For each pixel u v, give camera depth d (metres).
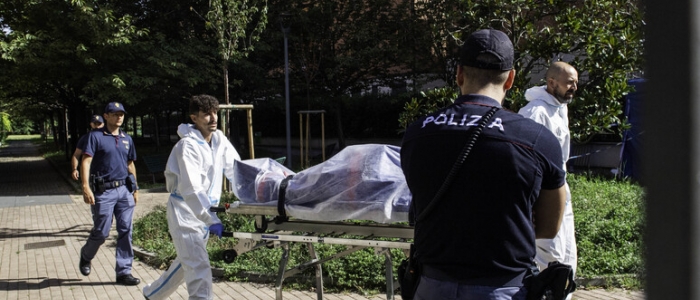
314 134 26.50
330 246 6.39
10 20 15.65
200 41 16.67
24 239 8.74
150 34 16.67
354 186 3.52
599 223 6.84
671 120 2.18
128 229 6.30
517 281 2.10
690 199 2.15
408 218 3.32
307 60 19.53
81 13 13.89
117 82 14.36
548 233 2.22
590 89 7.70
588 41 7.50
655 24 2.20
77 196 14.14
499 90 2.28
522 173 2.03
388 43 18.64
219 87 17.77
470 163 2.07
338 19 18.88
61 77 16.38
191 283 4.27
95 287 6.11
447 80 14.09
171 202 4.37
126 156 6.44
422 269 2.26
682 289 2.18
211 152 4.36
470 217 2.07
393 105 21.78
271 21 17.88
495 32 2.30
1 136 49.59
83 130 22.48
